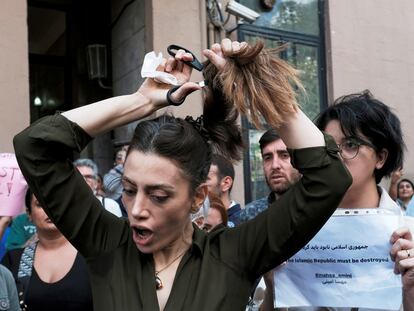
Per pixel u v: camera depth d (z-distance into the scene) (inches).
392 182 245.6
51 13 253.1
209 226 89.4
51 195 50.7
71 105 256.1
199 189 51.4
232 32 230.8
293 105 48.8
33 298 93.0
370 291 60.7
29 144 50.0
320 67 259.0
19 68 182.1
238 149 55.8
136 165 47.7
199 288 49.4
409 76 282.8
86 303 92.0
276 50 51.4
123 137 227.5
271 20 246.1
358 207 65.6
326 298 62.1
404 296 60.2
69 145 50.0
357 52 266.2
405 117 279.3
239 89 48.7
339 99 71.6
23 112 181.8
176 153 47.8
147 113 53.0
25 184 81.9
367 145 63.9
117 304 49.6
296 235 49.7
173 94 51.7
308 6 257.6
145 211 47.6
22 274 96.6
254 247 51.2
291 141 50.1
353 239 61.8
